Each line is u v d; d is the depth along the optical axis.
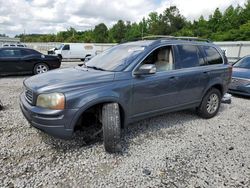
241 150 3.51
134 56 3.70
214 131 4.25
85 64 4.32
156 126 4.39
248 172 2.92
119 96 3.27
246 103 6.48
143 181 2.68
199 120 4.82
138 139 3.79
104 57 4.24
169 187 2.59
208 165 3.06
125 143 3.62
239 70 7.41
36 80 3.35
